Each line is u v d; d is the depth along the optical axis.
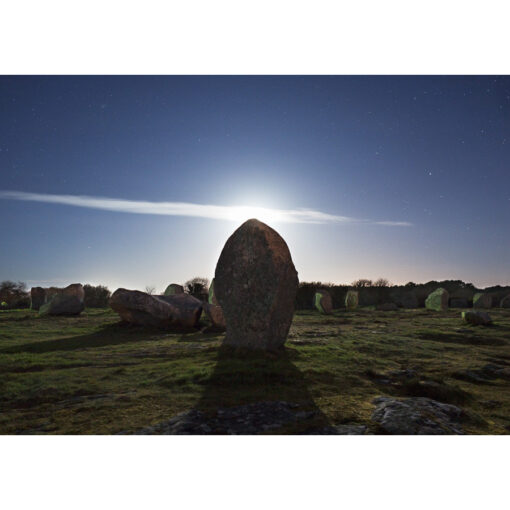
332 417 6.02
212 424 5.62
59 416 6.06
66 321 20.31
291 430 5.48
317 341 13.37
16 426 5.70
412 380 8.23
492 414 7.00
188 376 8.20
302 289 36.91
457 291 41.69
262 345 10.20
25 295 36.19
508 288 41.19
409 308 34.69
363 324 20.72
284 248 10.74
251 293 10.42
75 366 9.85
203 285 33.84
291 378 8.22
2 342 13.83
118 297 16.80
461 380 9.40
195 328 16.70
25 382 8.07
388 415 5.89
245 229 10.84
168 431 5.36
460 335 16.30
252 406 6.37
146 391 7.34
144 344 13.23
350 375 8.73
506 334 16.73
